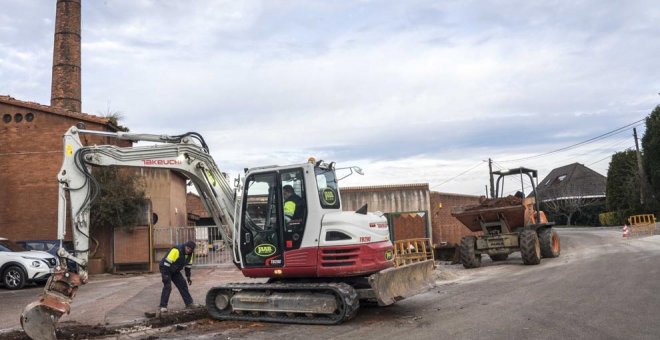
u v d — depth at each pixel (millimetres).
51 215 22062
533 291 11289
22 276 15758
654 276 11992
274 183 9781
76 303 12445
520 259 20156
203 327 9172
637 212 40062
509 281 13539
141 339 8234
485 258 22531
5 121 22703
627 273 12844
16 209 22172
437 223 30969
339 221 9383
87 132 9789
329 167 10367
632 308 8602
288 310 9211
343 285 8984
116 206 21109
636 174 41000
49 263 16328
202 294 13445
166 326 9461
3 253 16109
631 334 6969
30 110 22734
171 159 10289
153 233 22203
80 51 34375
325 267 9242
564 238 29750
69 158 9625
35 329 7961
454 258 20953
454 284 13836
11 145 22547
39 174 22328
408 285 10078
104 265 21562
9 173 22391
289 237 9516
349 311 8734
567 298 9992
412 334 7750
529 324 7918
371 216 10047
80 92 34156
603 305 9008
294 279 9859
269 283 9844
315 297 9000
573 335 7082
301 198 9578
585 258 17766
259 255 9727
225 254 21891
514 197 18594
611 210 45531
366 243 9398
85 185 9648
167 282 10555
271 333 8430
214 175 10625
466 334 7520
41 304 8023
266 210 9789
